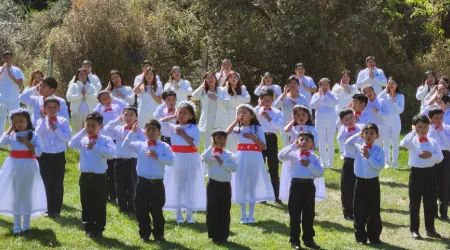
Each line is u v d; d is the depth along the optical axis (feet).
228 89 36.96
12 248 24.02
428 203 27.89
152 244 25.29
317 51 69.36
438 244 26.86
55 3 90.43
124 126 29.73
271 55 71.15
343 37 70.49
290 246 25.64
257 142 28.86
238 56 72.18
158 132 25.63
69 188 34.35
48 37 74.59
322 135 41.01
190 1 76.89
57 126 28.32
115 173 29.89
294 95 36.19
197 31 73.61
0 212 25.84
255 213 31.19
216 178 25.70
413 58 78.23
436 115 30.17
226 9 70.23
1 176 25.98
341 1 70.03
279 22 68.18
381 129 37.63
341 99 46.06
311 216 25.62
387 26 75.46
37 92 34.22
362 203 26.48
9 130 26.43
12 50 77.05
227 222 25.91
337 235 27.84
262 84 40.52
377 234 26.58
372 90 37.65
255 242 26.05
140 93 38.93
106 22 67.46
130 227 27.78
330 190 36.50
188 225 28.63
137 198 25.57
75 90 40.83
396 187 37.47
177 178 28.58
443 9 66.95
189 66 75.10
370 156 26.13
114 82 37.45
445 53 73.97
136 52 72.43
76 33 67.15
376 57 72.84
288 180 29.84
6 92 42.75
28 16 88.38
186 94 41.68
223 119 36.70
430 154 27.30
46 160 28.48
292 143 26.66
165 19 76.59
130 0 75.10
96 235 25.93
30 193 26.03
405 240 27.45
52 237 25.68
